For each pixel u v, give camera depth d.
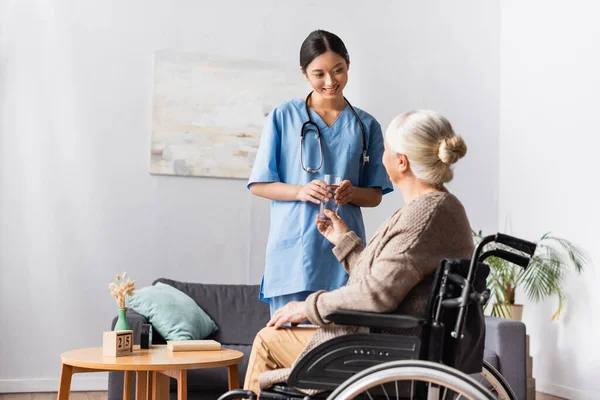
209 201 4.23
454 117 4.74
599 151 4.00
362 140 2.51
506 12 4.82
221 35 4.30
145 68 4.18
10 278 3.93
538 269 4.14
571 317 4.15
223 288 3.75
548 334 4.32
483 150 4.79
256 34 4.36
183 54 4.22
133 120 4.14
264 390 1.65
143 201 4.14
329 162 2.45
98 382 4.04
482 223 4.76
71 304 4.00
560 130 4.30
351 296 1.56
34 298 3.95
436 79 4.70
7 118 3.97
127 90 4.14
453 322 1.56
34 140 4.00
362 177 2.56
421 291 1.59
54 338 3.96
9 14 4.00
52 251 3.99
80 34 4.09
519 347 3.26
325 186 2.12
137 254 4.11
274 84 4.34
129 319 3.10
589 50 4.11
